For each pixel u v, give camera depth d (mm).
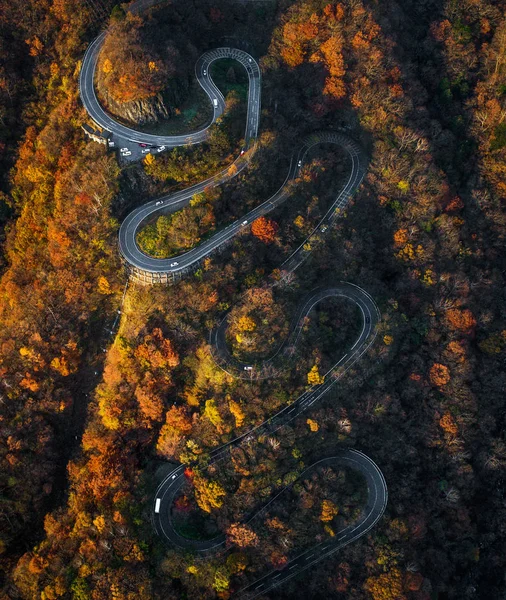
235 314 161750
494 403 178875
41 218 168875
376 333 173000
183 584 146000
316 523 157375
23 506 151875
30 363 157375
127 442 155250
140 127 171500
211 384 157625
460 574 168875
